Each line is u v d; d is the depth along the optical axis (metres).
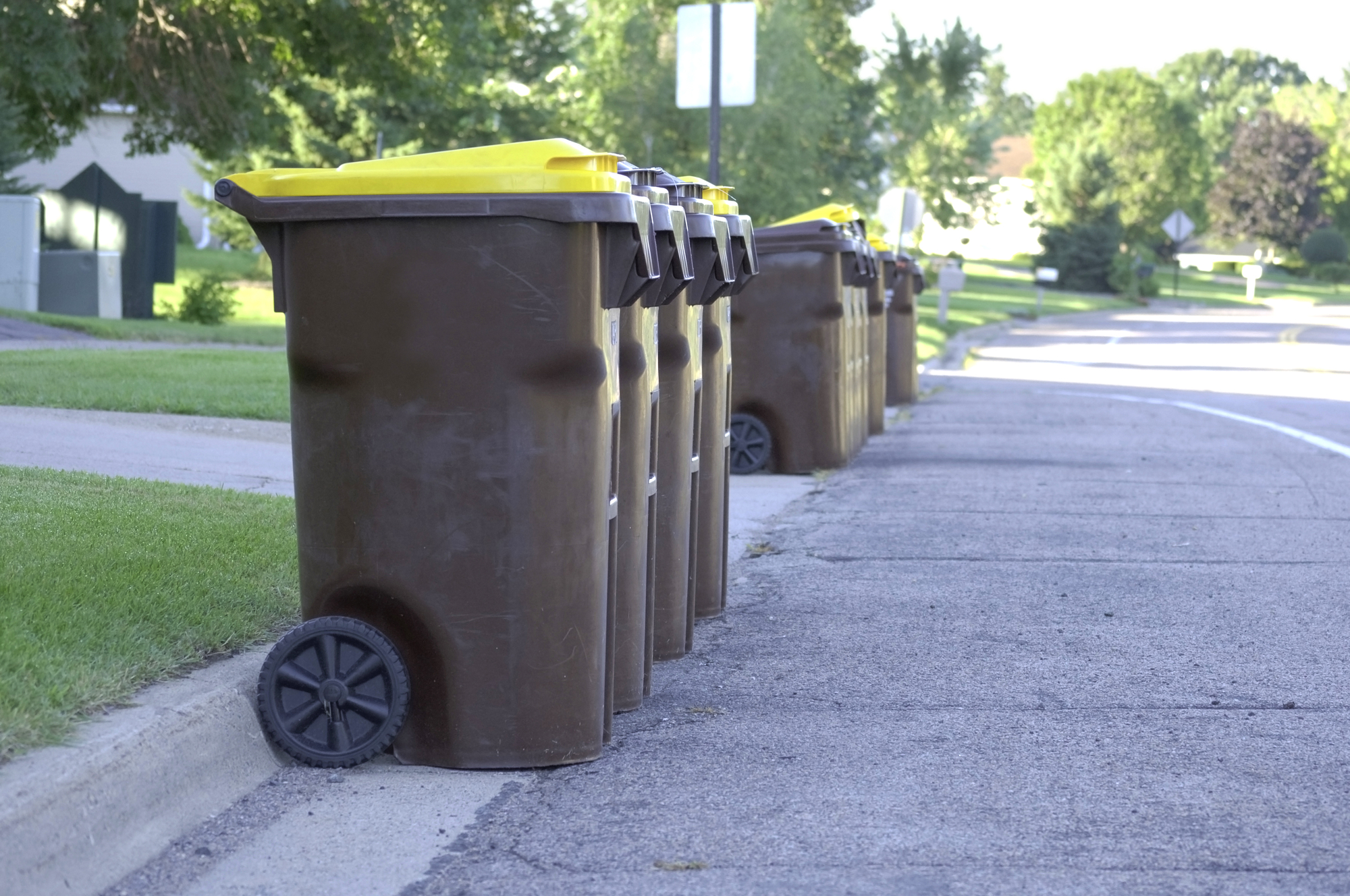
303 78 32.50
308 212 4.33
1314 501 10.19
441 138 36.00
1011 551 8.34
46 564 5.43
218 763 4.20
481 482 4.34
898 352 17.98
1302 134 103.44
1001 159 125.94
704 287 5.56
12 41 20.59
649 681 5.31
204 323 23.55
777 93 35.81
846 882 3.60
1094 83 96.62
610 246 4.36
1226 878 3.63
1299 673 5.69
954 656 5.97
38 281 21.84
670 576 5.82
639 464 5.06
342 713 4.39
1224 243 105.62
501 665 4.39
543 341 4.30
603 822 4.02
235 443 10.06
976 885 3.58
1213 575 7.63
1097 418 16.41
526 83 38.94
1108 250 68.88
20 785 3.51
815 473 11.60
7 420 10.25
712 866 3.70
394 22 25.25
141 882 3.59
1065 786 4.33
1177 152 92.56
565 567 4.39
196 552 5.94
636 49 35.88
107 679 4.25
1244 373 24.31
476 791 4.27
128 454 9.16
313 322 4.39
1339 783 4.38
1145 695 5.38
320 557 4.45
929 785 4.34
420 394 4.34
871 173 53.66
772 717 5.09
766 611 6.82
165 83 24.67
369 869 3.68
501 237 4.29
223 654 4.81
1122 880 3.61
